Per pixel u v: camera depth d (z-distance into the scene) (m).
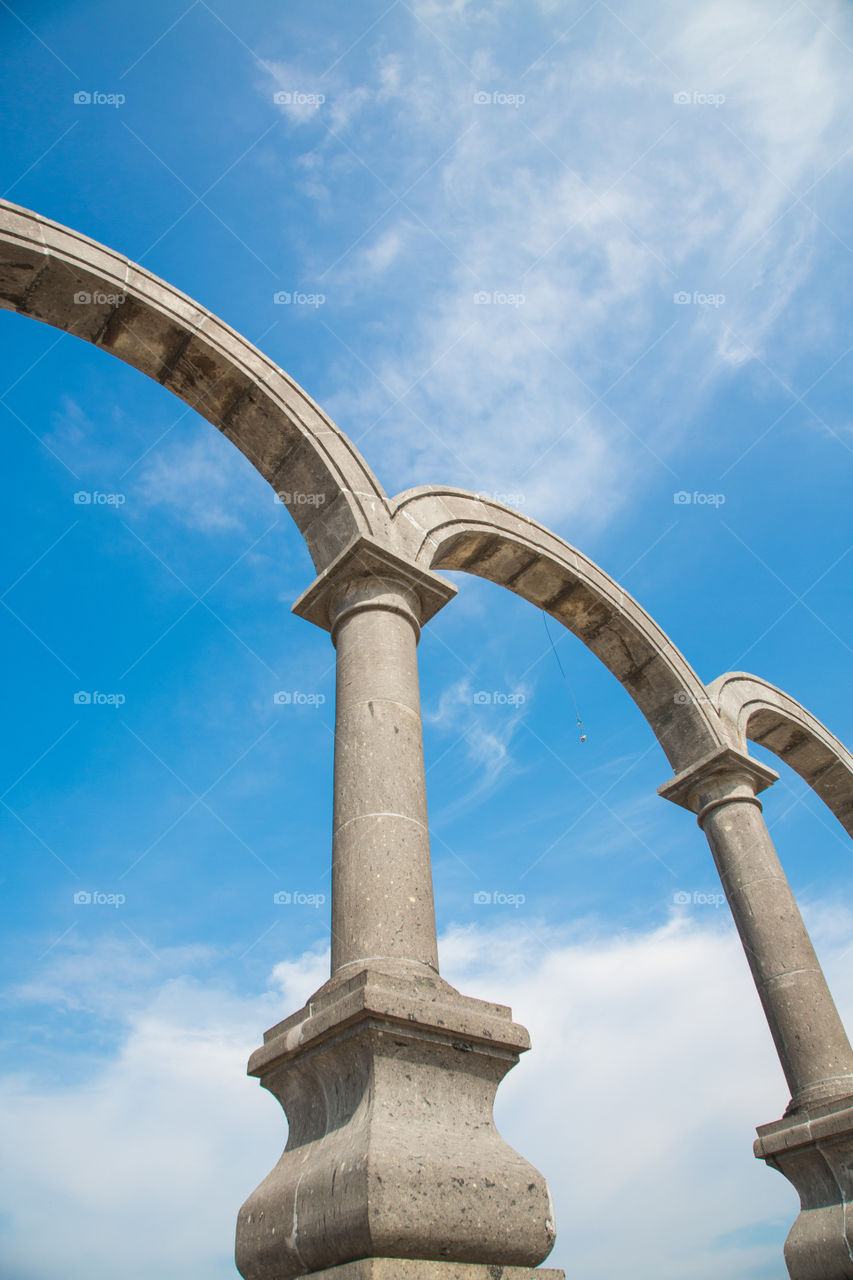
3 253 8.23
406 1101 5.25
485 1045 5.86
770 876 11.87
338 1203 4.70
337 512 9.19
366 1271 4.32
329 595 8.84
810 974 11.03
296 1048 5.75
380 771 7.18
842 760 15.84
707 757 12.83
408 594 8.81
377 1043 5.33
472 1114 5.56
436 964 6.30
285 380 9.59
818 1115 9.71
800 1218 9.70
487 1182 5.06
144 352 9.27
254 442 9.73
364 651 8.09
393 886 6.47
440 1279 4.51
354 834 6.86
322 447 9.38
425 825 7.14
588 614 13.20
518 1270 4.91
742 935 11.74
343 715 7.77
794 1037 10.62
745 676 15.34
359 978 5.54
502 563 12.16
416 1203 4.63
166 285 9.20
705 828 12.81
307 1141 5.61
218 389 9.45
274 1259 5.11
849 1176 9.30
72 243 8.63
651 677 13.62
